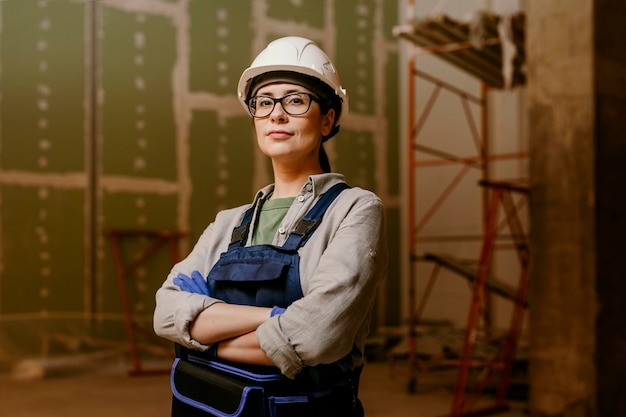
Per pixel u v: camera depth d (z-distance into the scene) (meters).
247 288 1.29
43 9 5.50
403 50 6.86
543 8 3.53
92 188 5.60
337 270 1.19
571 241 3.40
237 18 6.09
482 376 4.80
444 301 6.39
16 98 5.41
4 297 5.29
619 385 3.42
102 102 5.64
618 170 3.47
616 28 3.50
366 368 5.81
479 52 4.71
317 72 1.34
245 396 1.14
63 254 5.49
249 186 6.12
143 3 5.77
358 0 6.64
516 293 4.38
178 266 1.45
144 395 4.59
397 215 6.80
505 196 5.97
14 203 5.37
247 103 1.46
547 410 3.46
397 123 6.84
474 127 6.27
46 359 5.34
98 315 5.56
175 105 5.87
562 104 3.45
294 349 1.16
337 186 1.35
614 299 3.41
